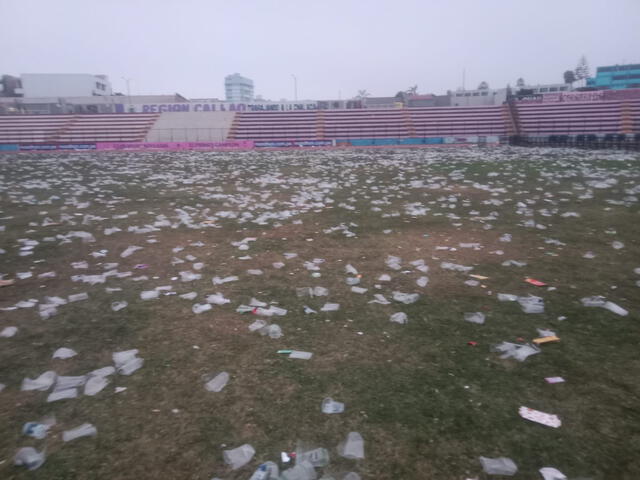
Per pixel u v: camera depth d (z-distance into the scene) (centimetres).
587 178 1342
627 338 362
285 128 3991
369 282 502
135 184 1371
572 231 714
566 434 253
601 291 462
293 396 292
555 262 560
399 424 262
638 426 259
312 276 522
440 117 3984
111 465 232
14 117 3947
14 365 333
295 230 752
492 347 349
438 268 545
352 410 276
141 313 423
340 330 385
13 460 235
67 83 5428
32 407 282
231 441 250
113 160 2405
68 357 344
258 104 4347
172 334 381
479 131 3797
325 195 1134
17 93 5378
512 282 493
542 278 504
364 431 257
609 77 6119
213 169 1869
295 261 582
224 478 223
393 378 311
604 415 269
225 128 3981
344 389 299
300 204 991
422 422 264
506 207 930
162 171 1794
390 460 234
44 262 584
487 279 504
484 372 317
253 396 292
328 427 261
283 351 349
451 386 301
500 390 295
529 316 406
